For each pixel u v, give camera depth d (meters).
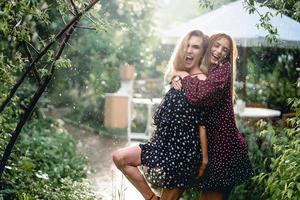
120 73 12.06
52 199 5.44
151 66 14.41
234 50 4.57
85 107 11.61
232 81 4.50
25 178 5.63
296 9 4.52
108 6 10.43
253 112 8.34
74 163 7.79
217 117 4.45
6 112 5.62
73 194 5.78
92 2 4.12
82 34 10.47
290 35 7.93
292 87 9.83
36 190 5.46
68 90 10.96
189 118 4.37
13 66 4.70
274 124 7.53
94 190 6.76
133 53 12.30
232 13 8.69
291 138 4.85
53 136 8.84
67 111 11.62
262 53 10.47
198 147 4.41
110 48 11.27
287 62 10.23
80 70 10.81
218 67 4.46
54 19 5.79
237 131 4.59
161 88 13.47
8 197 5.26
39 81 4.37
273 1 4.41
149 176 4.40
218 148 4.47
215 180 4.48
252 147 5.67
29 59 4.30
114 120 11.21
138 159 4.41
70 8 4.23
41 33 6.51
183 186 4.41
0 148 5.54
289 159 4.16
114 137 10.91
